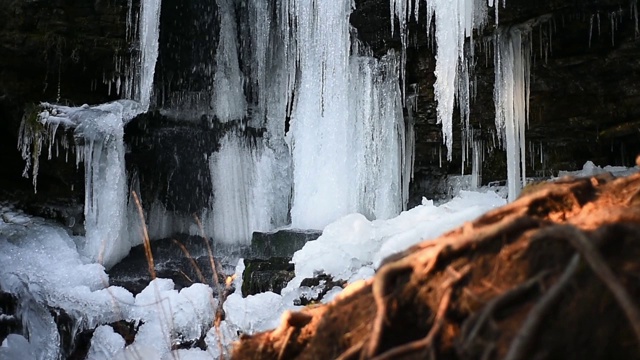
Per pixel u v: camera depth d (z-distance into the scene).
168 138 7.45
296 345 2.63
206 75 7.78
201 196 7.66
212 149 7.63
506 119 6.57
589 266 1.83
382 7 6.68
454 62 6.32
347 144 6.96
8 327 6.17
